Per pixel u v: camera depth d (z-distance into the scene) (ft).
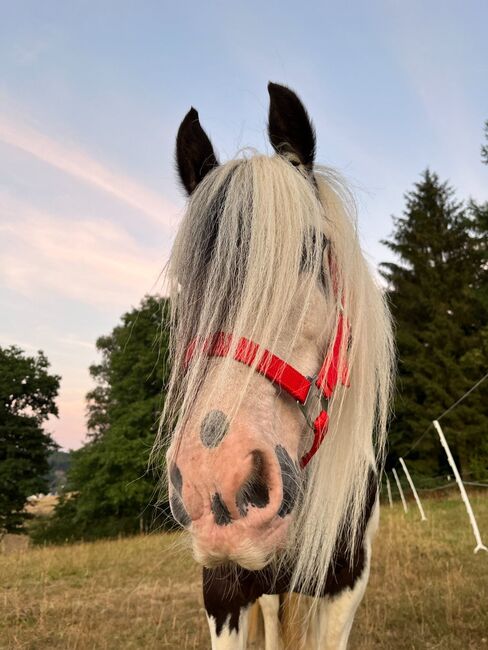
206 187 5.50
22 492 80.23
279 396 4.69
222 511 3.83
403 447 68.18
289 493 4.28
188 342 4.88
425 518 29.71
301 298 5.05
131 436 64.18
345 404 6.35
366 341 6.36
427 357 69.77
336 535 6.45
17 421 87.45
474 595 14.10
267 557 4.14
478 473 58.39
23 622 14.65
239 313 4.60
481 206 71.87
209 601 6.59
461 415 64.85
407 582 16.06
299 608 8.39
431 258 79.71
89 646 12.60
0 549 36.81
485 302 67.41
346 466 6.31
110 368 70.74
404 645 11.22
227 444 3.93
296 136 6.54
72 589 19.16
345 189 6.77
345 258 6.08
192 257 5.10
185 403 4.35
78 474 67.15
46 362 94.17
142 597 17.30
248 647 11.58
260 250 4.84
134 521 65.41
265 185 5.20
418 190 84.89
